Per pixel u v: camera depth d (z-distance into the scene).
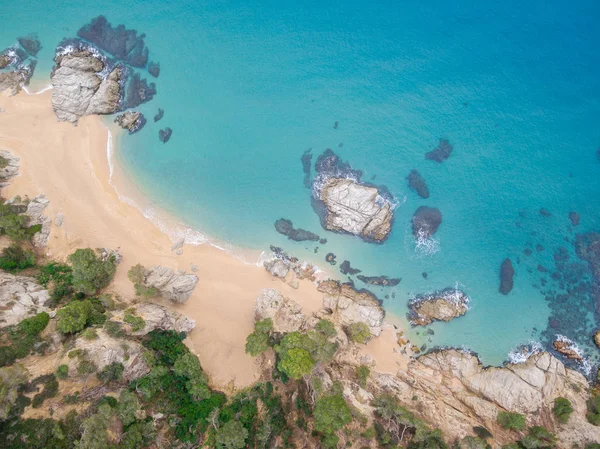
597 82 68.38
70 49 65.56
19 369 41.03
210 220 62.81
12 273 53.09
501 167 65.50
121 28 66.38
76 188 60.88
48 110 63.28
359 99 67.06
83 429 40.91
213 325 57.53
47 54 65.25
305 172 64.50
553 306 61.09
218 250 61.72
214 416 47.34
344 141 65.62
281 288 60.50
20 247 55.31
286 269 60.75
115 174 62.66
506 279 61.88
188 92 66.00
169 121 64.94
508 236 63.41
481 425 53.06
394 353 58.84
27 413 40.28
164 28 67.06
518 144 66.31
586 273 62.22
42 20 65.81
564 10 69.62
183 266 60.19
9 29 65.44
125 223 60.97
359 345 58.50
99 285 55.09
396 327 60.06
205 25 67.81
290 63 67.94
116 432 42.78
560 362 57.94
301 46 68.44
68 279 54.31
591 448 49.81
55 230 58.50
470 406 55.00
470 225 63.59
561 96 67.81
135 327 49.81
